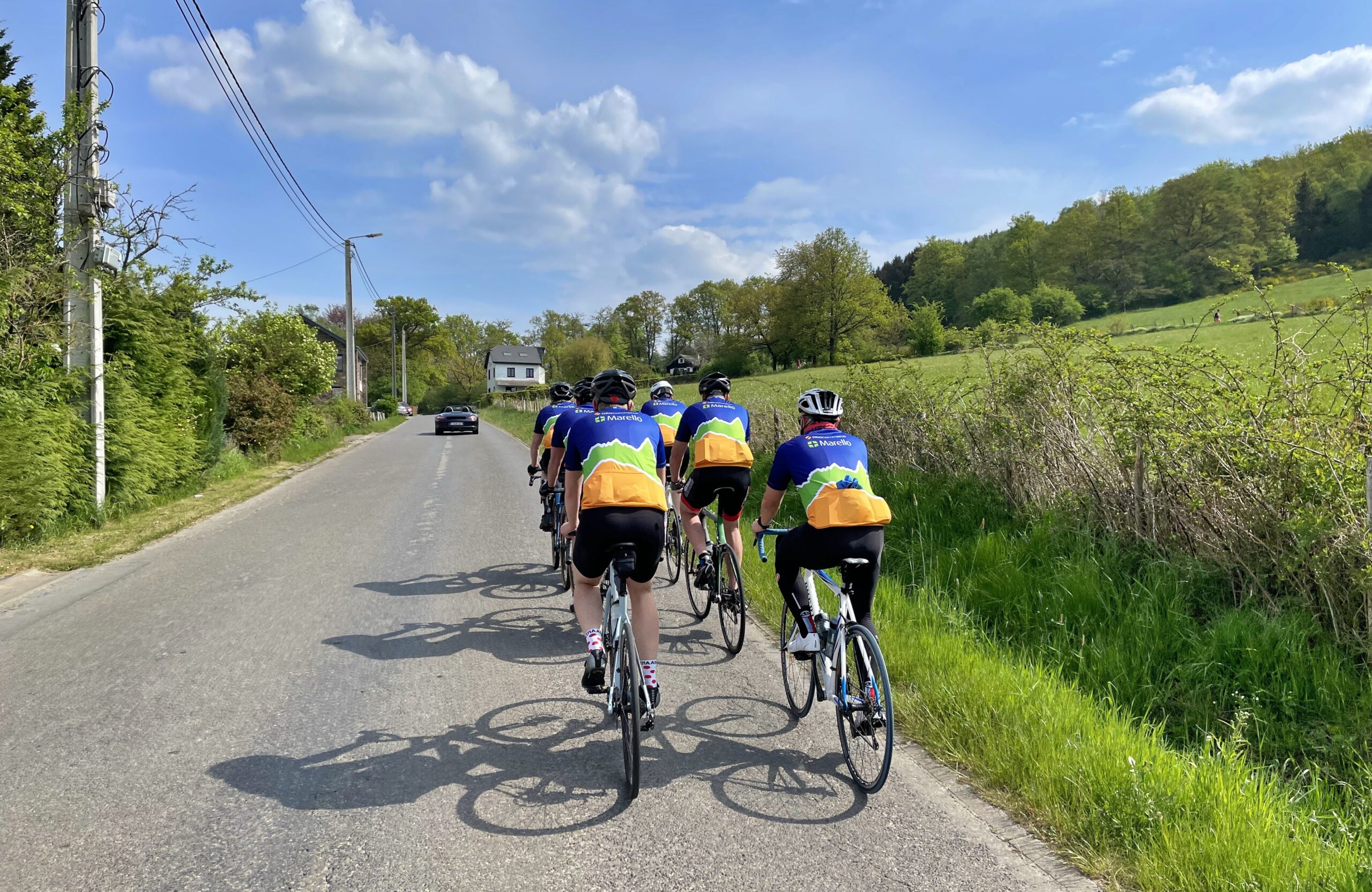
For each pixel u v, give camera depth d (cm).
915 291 9938
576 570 347
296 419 2139
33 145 930
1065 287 7794
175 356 1180
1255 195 7038
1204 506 459
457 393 9269
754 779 331
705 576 537
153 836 284
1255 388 457
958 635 469
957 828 291
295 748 357
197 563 745
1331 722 339
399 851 276
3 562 721
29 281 849
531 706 407
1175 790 290
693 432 547
